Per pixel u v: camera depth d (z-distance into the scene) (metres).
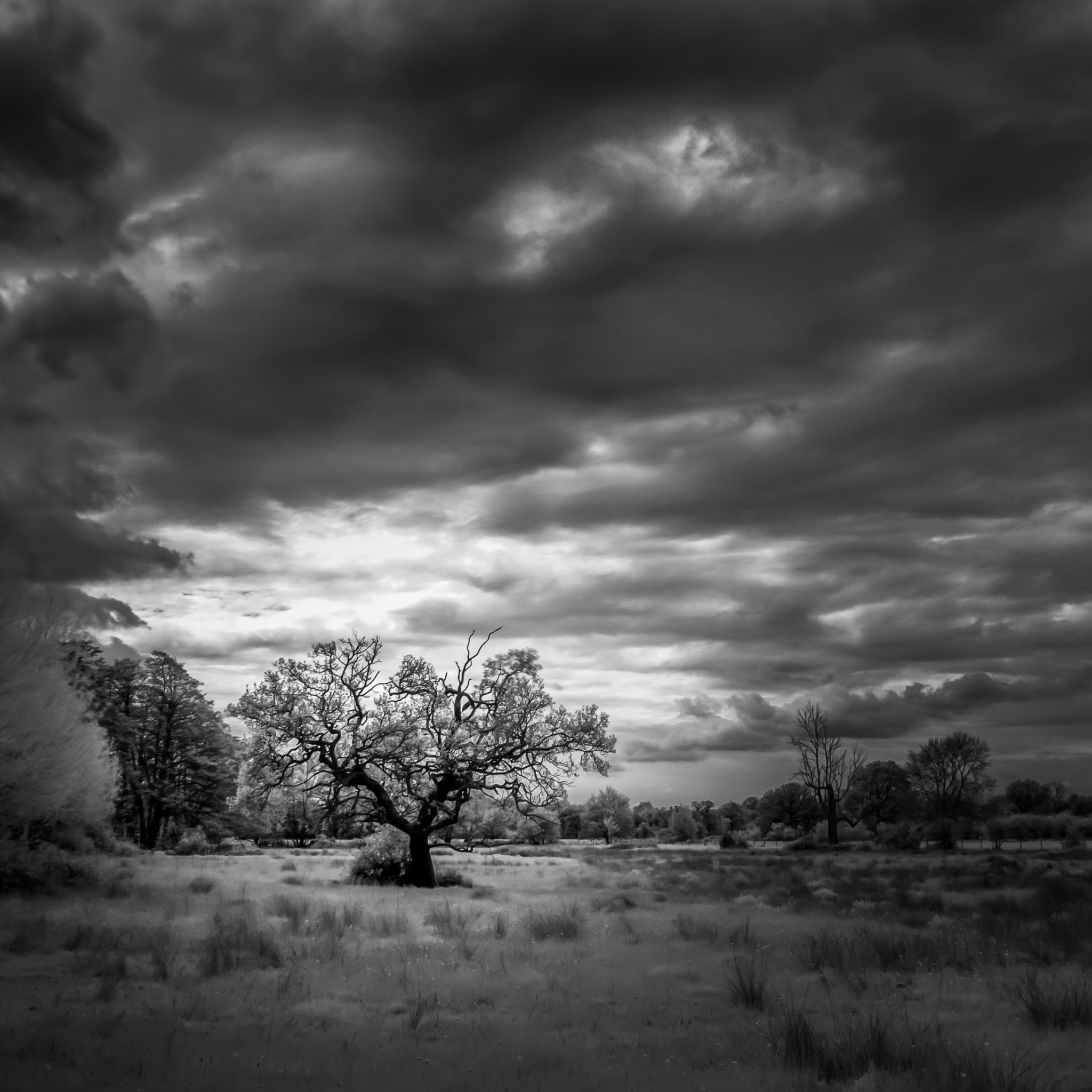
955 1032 8.23
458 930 15.09
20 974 10.49
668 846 109.56
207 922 16.17
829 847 79.69
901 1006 9.41
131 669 77.81
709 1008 9.35
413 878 31.06
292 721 30.53
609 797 130.12
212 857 55.28
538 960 12.30
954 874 34.44
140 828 77.62
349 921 16.20
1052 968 11.77
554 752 32.09
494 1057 7.16
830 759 90.75
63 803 24.59
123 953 11.96
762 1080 6.67
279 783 32.09
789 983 10.80
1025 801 128.12
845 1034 7.66
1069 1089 6.41
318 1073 6.53
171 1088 6.08
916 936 14.09
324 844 99.38
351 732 31.80
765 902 22.16
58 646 23.97
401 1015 8.74
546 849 82.06
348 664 31.70
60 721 23.11
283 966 11.39
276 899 19.81
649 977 11.16
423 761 31.88
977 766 101.94
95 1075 6.31
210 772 79.88
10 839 23.95
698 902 23.00
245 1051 7.15
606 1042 7.84
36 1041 7.13
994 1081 6.37
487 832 35.22
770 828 115.75
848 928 16.34
